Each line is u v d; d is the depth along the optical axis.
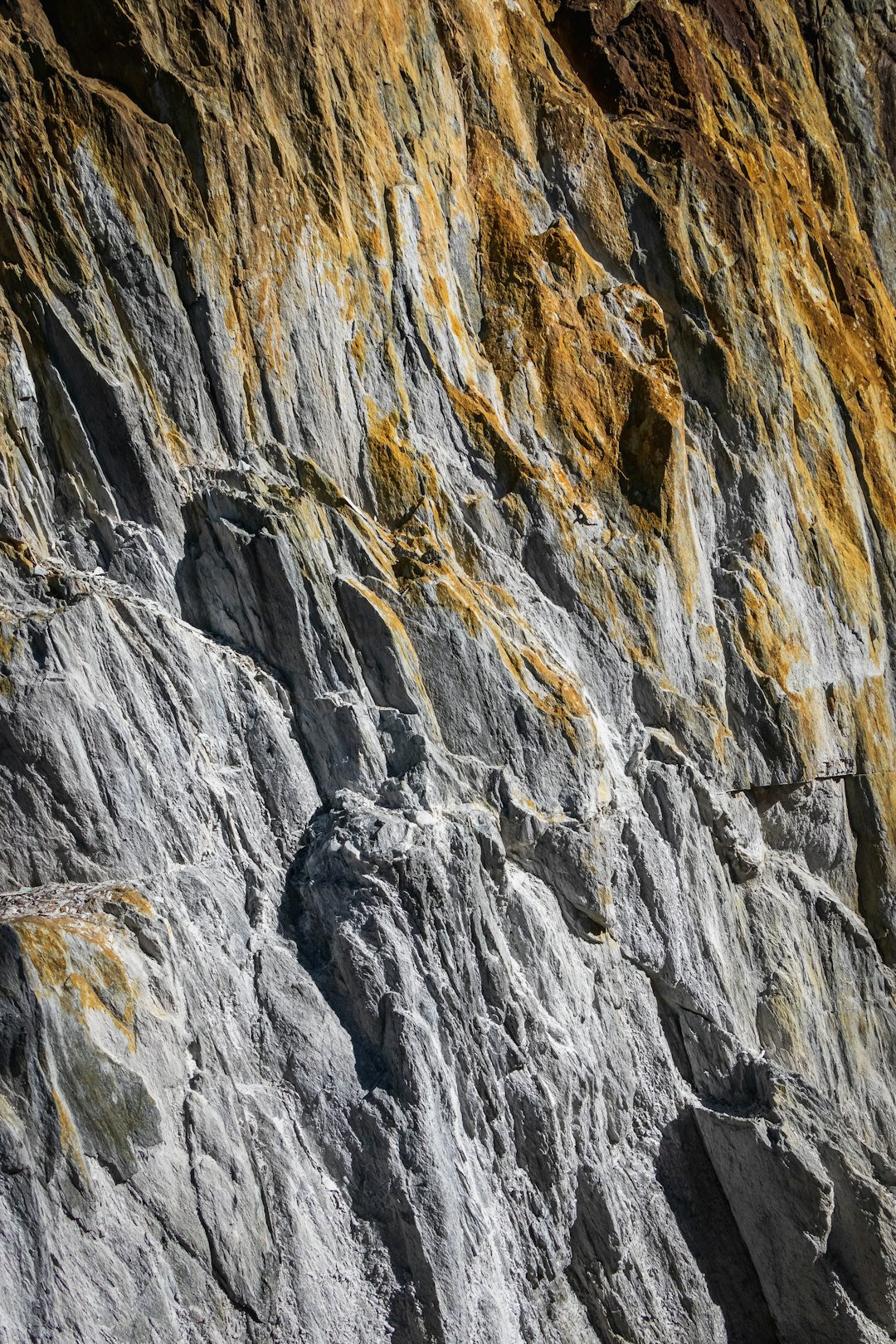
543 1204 11.55
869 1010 16.25
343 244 13.77
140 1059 9.52
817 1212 12.45
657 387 15.78
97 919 9.87
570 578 14.41
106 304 12.13
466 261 15.58
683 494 15.78
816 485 18.44
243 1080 10.36
